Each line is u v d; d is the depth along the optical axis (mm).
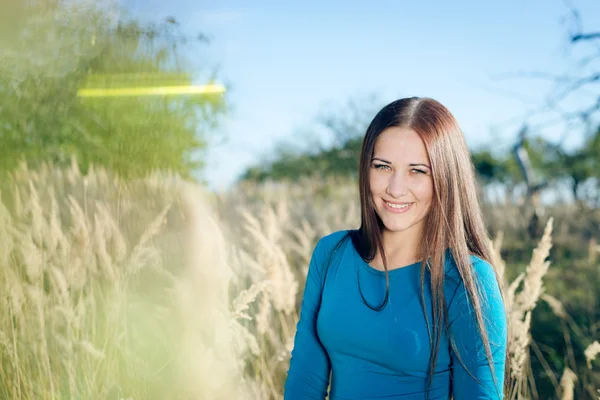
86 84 6430
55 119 6387
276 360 3178
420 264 1696
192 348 2494
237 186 9031
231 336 2600
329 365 1880
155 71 6766
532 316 5219
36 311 3318
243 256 3322
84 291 3764
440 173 1632
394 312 1661
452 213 1629
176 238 3371
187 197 4496
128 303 3203
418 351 1614
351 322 1709
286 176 15156
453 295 1604
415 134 1641
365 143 1740
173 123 6770
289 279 2980
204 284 2562
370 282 1730
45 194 4949
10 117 6148
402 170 1644
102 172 5266
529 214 8383
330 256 1869
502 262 2660
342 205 8875
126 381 2832
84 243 3490
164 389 2633
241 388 2639
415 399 1632
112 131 6328
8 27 5621
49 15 6020
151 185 4582
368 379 1680
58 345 3168
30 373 3070
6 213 3760
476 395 1537
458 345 1572
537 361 4281
